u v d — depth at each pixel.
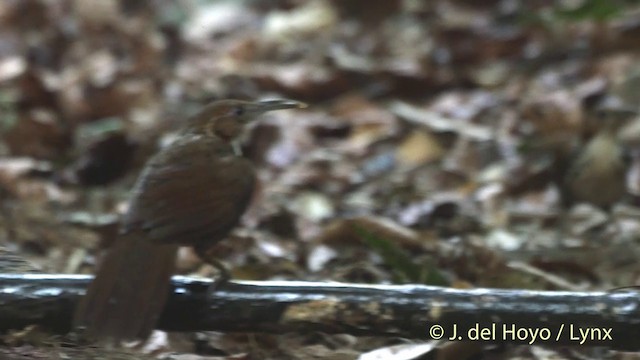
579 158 12.05
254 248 10.38
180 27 17.31
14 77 14.50
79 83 15.06
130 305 6.63
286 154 13.14
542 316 7.18
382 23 16.89
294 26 16.81
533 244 10.88
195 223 6.95
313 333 7.73
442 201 11.58
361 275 9.95
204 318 7.23
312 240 10.73
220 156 7.30
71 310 7.21
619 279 10.02
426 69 15.00
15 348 7.58
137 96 14.70
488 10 16.84
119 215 11.28
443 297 7.20
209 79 15.61
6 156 13.23
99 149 12.81
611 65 14.69
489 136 13.23
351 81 15.01
